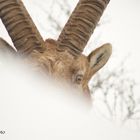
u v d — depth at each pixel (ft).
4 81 42.70
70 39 51.70
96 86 66.69
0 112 39.63
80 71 50.24
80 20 52.47
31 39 51.06
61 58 50.44
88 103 51.60
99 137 41.91
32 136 38.93
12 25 51.65
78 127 41.34
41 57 50.16
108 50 53.57
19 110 40.04
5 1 52.03
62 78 49.37
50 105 42.06
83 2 53.01
